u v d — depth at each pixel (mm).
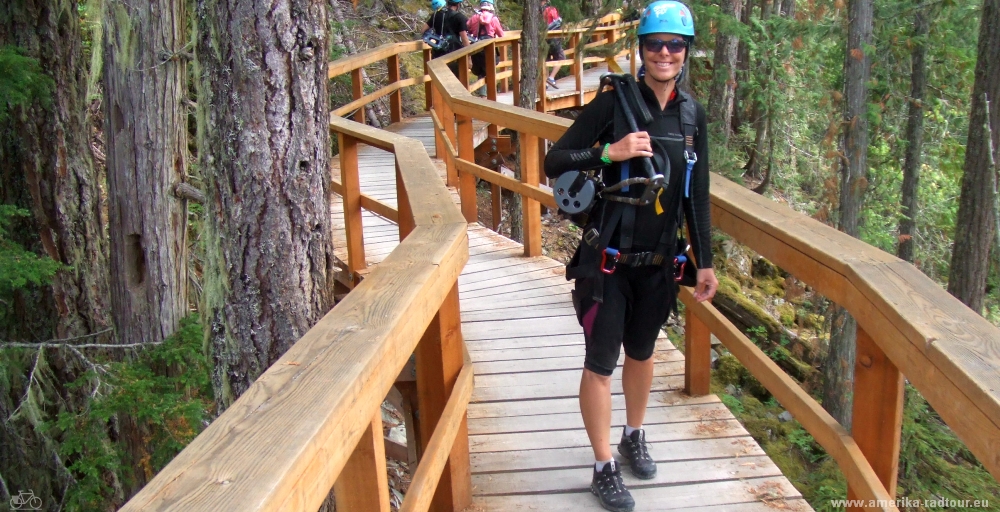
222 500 1030
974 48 11141
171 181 5891
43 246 6039
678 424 3551
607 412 2828
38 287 6027
